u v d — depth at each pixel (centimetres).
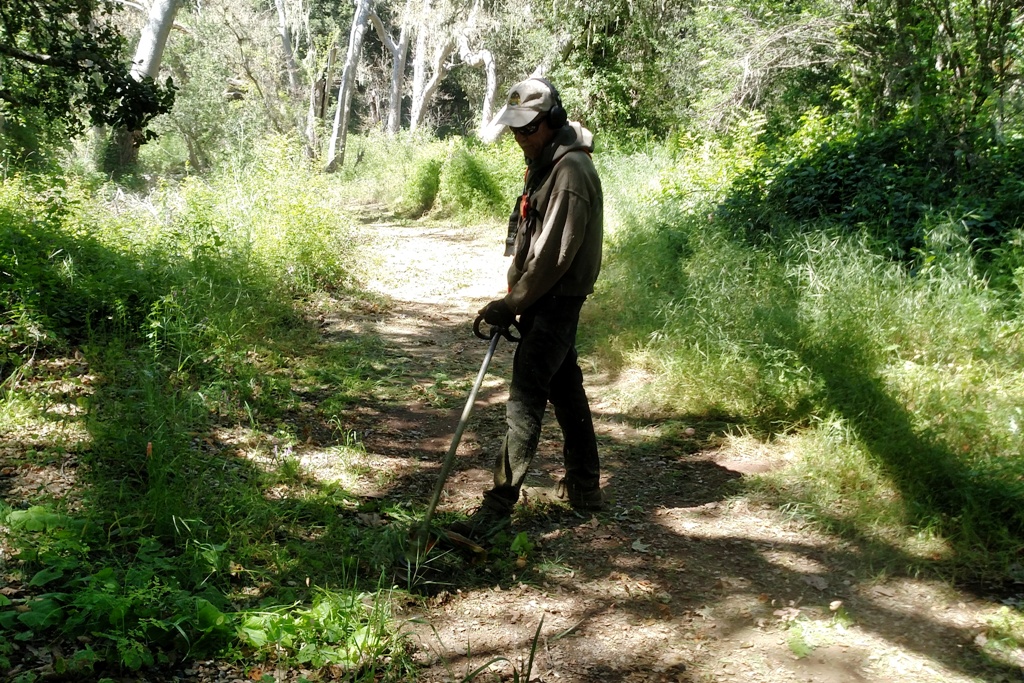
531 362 380
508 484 383
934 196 835
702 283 731
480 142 1936
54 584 306
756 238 871
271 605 307
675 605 342
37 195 802
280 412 534
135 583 299
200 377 559
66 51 952
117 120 986
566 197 360
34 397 470
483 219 1587
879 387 505
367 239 1288
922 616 333
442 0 2783
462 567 361
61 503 359
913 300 650
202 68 2525
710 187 1106
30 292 570
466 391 620
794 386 542
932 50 1084
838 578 361
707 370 581
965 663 304
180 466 402
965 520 379
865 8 1259
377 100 4806
